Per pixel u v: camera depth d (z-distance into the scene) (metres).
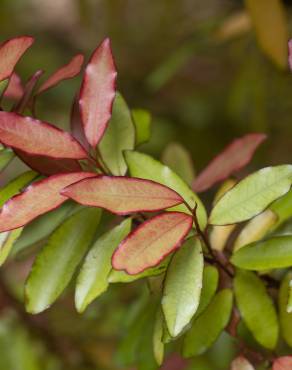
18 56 0.43
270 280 0.48
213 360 0.65
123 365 0.55
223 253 0.47
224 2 1.16
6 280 0.81
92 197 0.40
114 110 0.47
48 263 0.44
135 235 0.40
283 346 0.57
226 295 0.46
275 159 1.02
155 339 0.45
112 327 0.69
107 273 0.43
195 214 0.41
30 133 0.43
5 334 0.70
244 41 0.86
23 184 0.45
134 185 0.41
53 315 0.71
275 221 0.47
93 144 0.43
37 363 0.69
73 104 0.46
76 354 0.70
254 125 0.84
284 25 0.66
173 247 0.40
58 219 0.52
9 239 0.43
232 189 0.43
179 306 0.41
